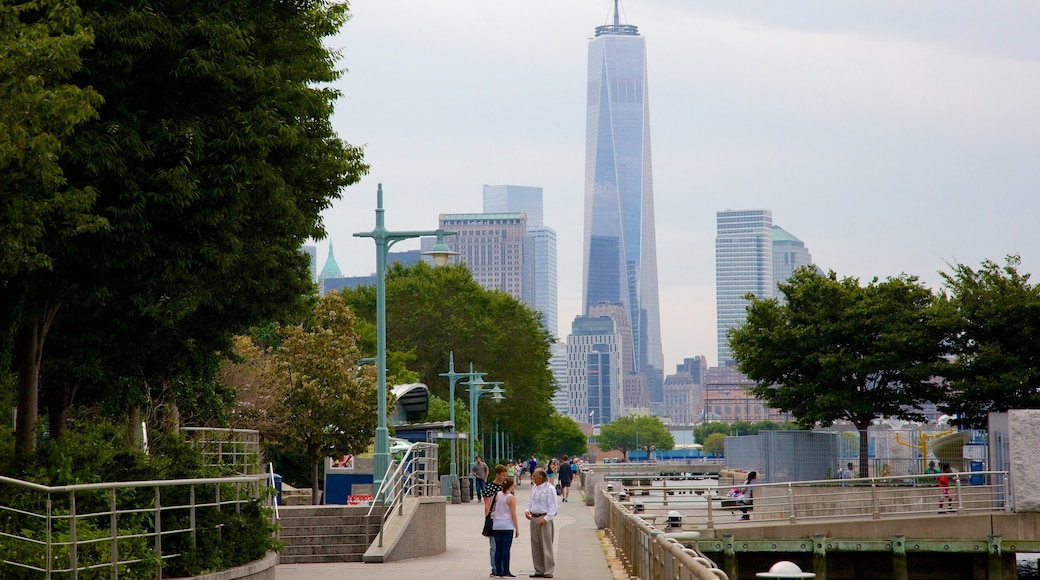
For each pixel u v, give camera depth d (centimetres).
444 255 2812
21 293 1521
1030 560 4812
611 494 3347
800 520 3522
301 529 2562
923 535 3447
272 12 1798
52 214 1409
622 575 2100
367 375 4228
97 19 1412
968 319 4419
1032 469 3416
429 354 8188
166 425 2802
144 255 1496
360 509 2628
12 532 1243
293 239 2200
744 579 3431
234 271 1848
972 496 3681
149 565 1296
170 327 1919
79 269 1531
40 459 1401
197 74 1470
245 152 1530
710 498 3444
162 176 1448
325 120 2225
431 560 2512
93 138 1408
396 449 3550
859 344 4531
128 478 1426
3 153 1141
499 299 8812
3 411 2314
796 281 4766
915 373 4334
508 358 8612
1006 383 4178
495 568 2036
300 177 2152
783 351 4641
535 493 2050
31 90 1176
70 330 1841
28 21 1386
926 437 4212
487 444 10706
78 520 1262
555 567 2270
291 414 4069
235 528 1556
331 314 4356
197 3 1525
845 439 4141
